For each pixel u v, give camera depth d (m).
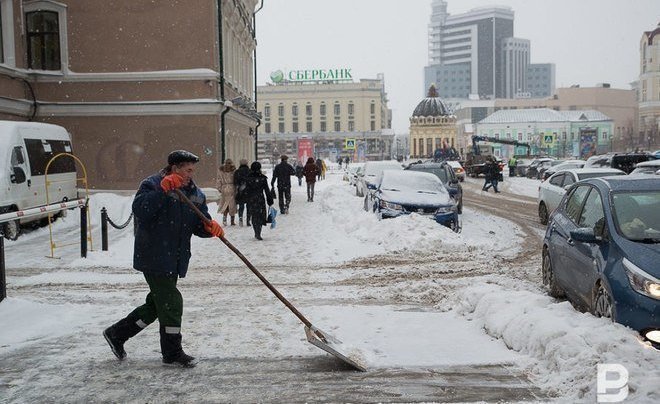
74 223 18.48
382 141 129.12
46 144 17.59
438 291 9.20
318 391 5.29
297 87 129.75
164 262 5.71
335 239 14.73
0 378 5.65
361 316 7.77
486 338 6.72
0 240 8.17
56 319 7.67
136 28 23.50
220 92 24.41
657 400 4.58
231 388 5.38
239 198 17.44
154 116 23.59
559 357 5.46
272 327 7.31
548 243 8.92
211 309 8.28
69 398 5.18
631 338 5.39
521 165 56.75
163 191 5.61
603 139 120.88
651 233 6.62
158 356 6.24
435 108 110.44
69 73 23.48
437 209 15.39
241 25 30.89
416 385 5.39
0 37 21.98
